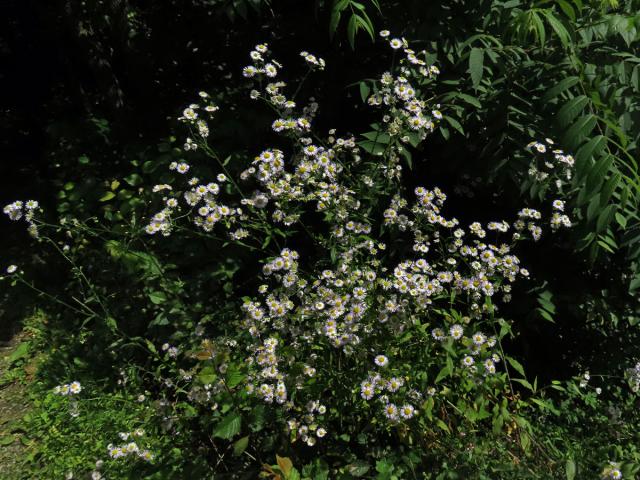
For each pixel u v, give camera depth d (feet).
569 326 10.82
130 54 13.26
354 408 7.75
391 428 7.95
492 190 9.92
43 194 14.85
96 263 11.11
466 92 8.81
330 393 8.04
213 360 6.86
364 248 8.63
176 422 8.05
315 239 9.02
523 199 9.28
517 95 8.41
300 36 10.92
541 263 9.78
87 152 12.92
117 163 12.76
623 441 8.89
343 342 7.18
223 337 8.29
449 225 8.46
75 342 11.05
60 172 13.75
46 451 9.16
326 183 8.63
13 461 9.12
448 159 9.64
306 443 7.77
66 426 9.50
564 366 10.96
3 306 12.30
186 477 7.15
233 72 12.74
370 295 7.83
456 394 7.85
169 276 10.17
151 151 11.89
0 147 17.10
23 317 12.10
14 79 17.06
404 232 9.82
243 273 11.00
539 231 8.08
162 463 7.56
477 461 7.20
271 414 7.32
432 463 7.37
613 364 10.63
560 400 10.15
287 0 11.03
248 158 10.66
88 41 13.02
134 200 10.66
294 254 8.09
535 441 7.88
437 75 9.01
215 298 10.30
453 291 8.09
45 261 13.34
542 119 8.30
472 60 7.80
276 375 7.10
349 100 11.02
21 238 14.15
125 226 10.48
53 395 10.02
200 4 12.33
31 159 17.06
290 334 7.93
